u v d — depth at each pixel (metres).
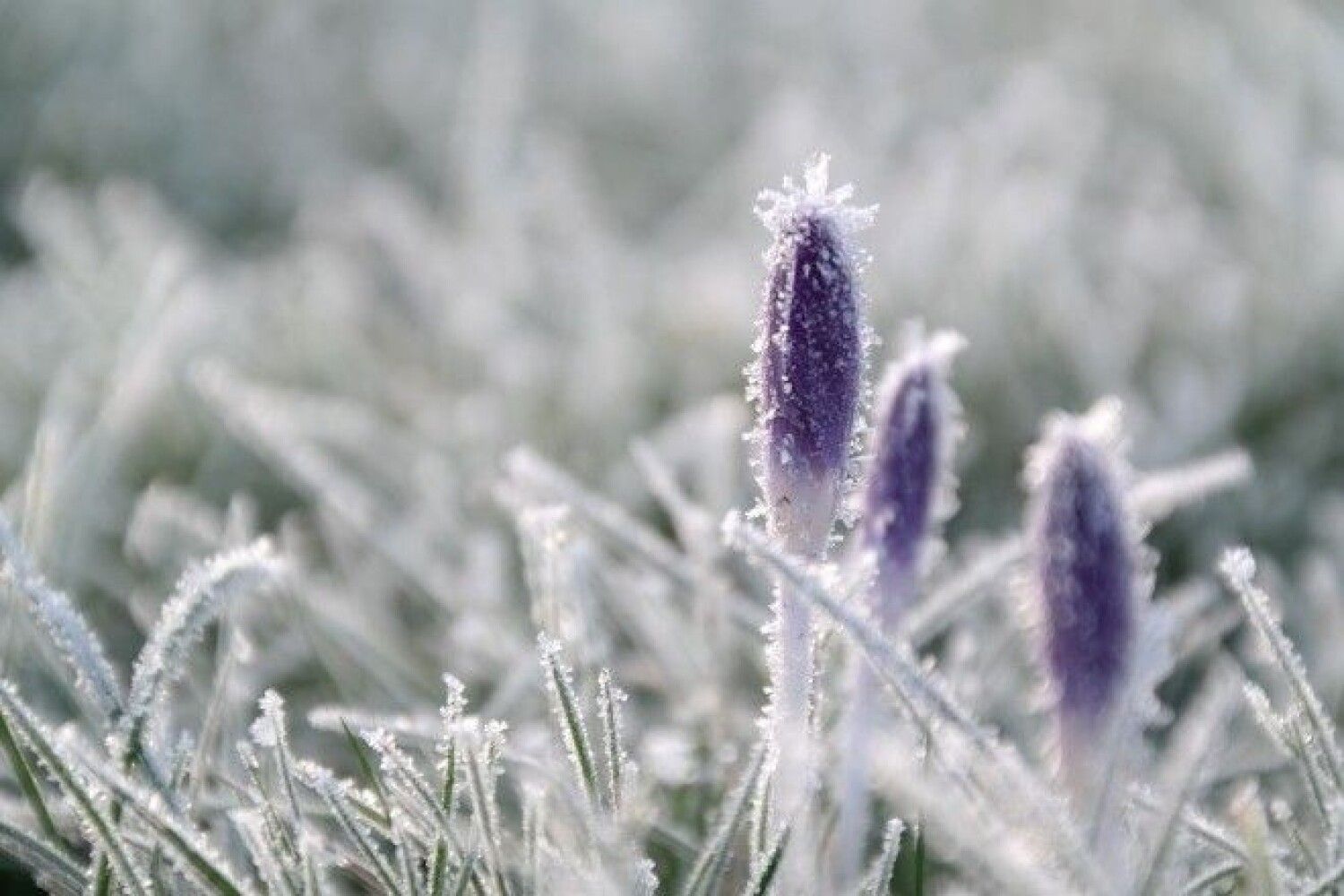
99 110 1.05
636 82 1.10
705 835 0.45
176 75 1.08
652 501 0.63
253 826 0.40
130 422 0.59
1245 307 0.76
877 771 0.40
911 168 0.89
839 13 1.13
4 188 1.02
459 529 0.59
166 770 0.41
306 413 0.66
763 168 0.89
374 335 0.80
